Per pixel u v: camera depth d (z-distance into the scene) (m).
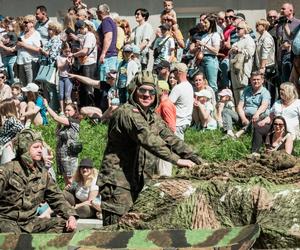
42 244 11.37
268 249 10.70
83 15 27.27
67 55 27.08
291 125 20.88
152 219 11.27
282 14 25.75
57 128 21.80
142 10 27.73
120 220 11.41
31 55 28.19
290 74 25.19
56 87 27.23
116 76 25.86
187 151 13.16
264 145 18.31
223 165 11.72
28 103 24.19
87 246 10.83
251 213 10.90
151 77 13.04
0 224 14.34
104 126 24.41
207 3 32.09
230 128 23.52
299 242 10.59
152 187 11.46
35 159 14.54
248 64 25.81
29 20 28.28
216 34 26.25
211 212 11.08
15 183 14.46
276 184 11.13
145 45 27.47
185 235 10.65
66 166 21.16
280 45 25.59
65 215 14.67
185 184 11.38
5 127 18.66
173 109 18.61
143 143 12.76
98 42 27.09
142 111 12.95
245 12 31.58
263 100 23.47
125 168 13.17
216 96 26.16
